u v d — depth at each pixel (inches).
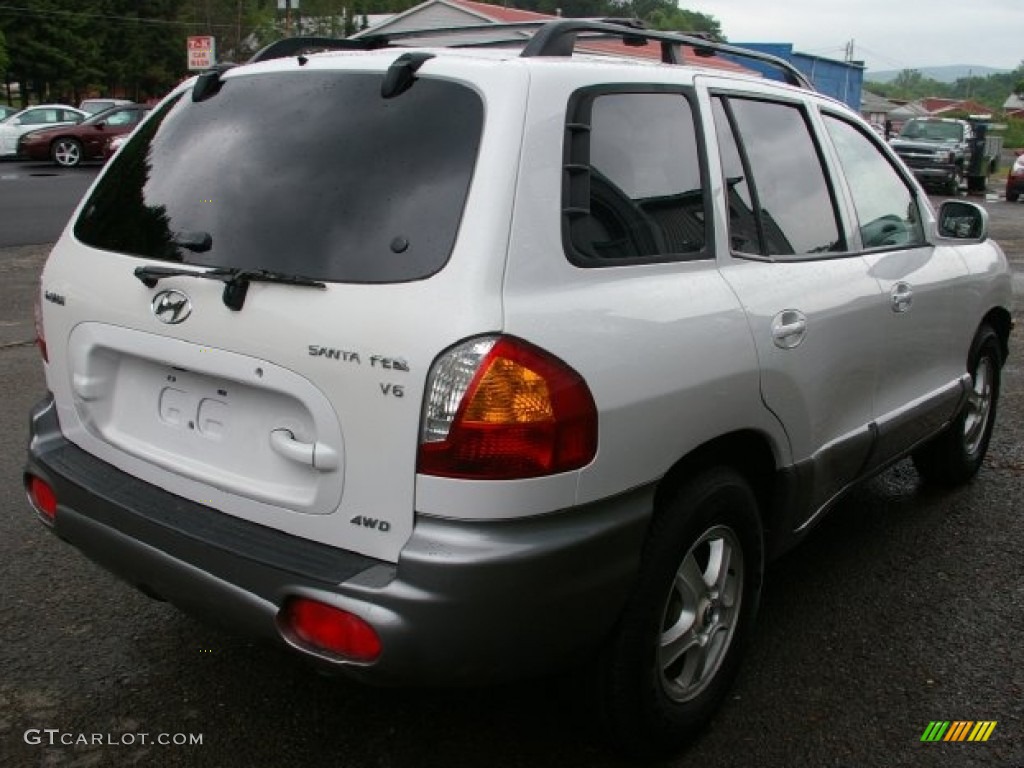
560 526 91.4
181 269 103.0
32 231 530.6
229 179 105.9
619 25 114.7
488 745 113.6
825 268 132.3
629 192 105.0
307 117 104.7
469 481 87.3
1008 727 118.1
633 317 97.9
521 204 92.4
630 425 95.7
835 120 149.0
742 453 120.2
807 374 123.4
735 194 119.9
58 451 118.3
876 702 122.7
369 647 89.0
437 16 1355.8
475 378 86.7
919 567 160.2
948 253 171.9
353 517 92.9
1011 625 141.9
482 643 89.1
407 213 93.5
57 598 143.6
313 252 96.0
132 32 2076.8
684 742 112.7
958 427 186.2
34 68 1882.4
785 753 112.8
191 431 106.3
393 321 89.0
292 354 94.0
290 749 112.2
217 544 97.8
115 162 123.1
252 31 2187.5
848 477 142.3
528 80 96.8
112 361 113.5
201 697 121.4
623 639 101.7
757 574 119.7
